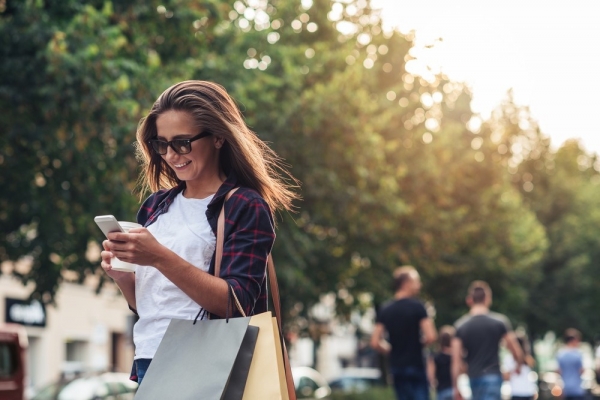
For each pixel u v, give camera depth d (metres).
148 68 19.31
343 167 27.20
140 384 3.62
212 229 3.84
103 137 18.12
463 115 39.38
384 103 32.62
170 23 20.53
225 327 3.62
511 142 42.81
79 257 21.31
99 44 17.73
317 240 28.67
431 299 41.69
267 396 3.59
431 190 32.84
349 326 36.75
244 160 3.94
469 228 36.34
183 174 3.93
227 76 23.08
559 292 58.41
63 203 20.06
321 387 31.91
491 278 42.84
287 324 30.88
